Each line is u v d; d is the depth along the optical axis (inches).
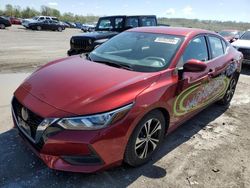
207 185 124.8
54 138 104.9
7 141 145.6
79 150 105.0
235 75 230.8
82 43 359.6
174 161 141.2
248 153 155.8
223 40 210.1
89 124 105.0
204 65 140.0
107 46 174.4
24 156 133.4
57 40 767.7
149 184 121.4
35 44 619.5
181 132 175.9
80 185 117.3
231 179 130.6
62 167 107.9
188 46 158.7
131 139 118.9
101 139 106.7
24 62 371.6
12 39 706.8
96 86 117.3
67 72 133.0
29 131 115.2
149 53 153.3
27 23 1221.7
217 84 193.2
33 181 117.6
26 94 121.3
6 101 202.2
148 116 125.7
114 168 129.8
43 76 132.2
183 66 145.3
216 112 217.3
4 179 117.5
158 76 133.3
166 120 143.3
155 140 137.7
